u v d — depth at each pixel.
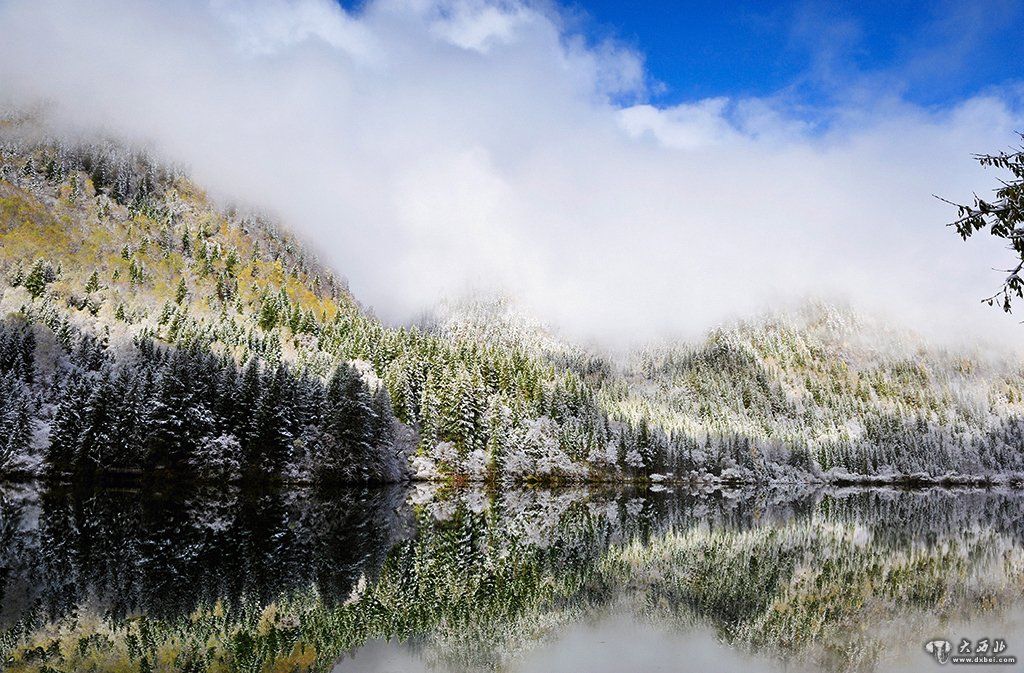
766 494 145.38
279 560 34.16
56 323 101.62
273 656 18.22
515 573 34.22
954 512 93.31
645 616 25.27
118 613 22.36
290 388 88.50
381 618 23.38
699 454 166.25
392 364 121.19
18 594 24.62
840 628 24.00
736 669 18.67
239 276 199.88
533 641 21.05
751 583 32.94
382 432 92.25
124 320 123.56
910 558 43.06
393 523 55.06
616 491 125.88
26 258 152.38
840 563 40.22
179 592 25.78
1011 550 48.38
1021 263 8.84
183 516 51.88
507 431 121.56
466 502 81.81
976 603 29.00
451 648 19.84
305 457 85.88
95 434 75.56
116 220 192.00
